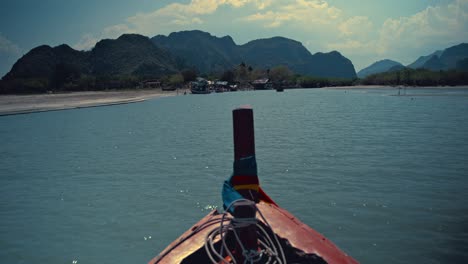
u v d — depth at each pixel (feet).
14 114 163.12
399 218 33.35
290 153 64.54
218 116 148.56
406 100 224.74
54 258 27.68
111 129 108.37
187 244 16.79
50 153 71.51
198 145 76.28
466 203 36.94
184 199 40.42
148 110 185.47
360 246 28.14
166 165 57.57
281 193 41.52
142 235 31.32
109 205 39.01
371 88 481.87
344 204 37.29
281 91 471.62
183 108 199.00
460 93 293.84
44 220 35.35
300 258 15.80
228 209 14.37
